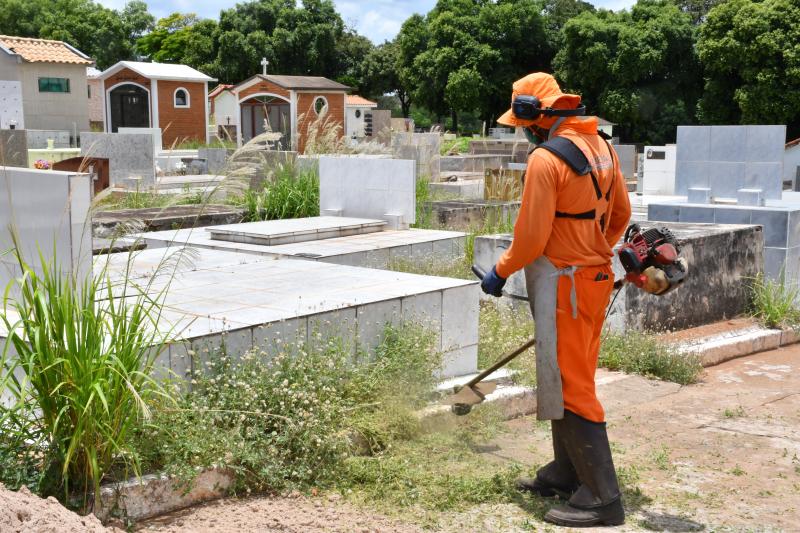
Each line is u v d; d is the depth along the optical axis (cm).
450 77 5772
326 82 4200
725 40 4475
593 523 364
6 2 6456
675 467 446
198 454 381
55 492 350
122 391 359
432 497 387
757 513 384
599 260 371
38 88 3403
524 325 679
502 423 506
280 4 6581
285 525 350
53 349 353
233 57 6288
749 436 502
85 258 483
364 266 847
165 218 1038
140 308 388
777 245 848
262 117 4138
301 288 575
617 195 396
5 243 527
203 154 2394
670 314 742
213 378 421
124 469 369
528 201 358
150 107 3878
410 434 455
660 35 5019
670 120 5138
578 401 365
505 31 5834
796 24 4331
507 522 367
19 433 353
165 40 6869
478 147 3284
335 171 1116
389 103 7244
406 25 6250
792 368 682
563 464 391
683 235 768
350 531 348
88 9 6869
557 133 376
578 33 5219
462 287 568
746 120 4544
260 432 399
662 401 579
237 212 1144
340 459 410
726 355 704
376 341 513
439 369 530
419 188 1408
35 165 2064
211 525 351
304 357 444
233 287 585
